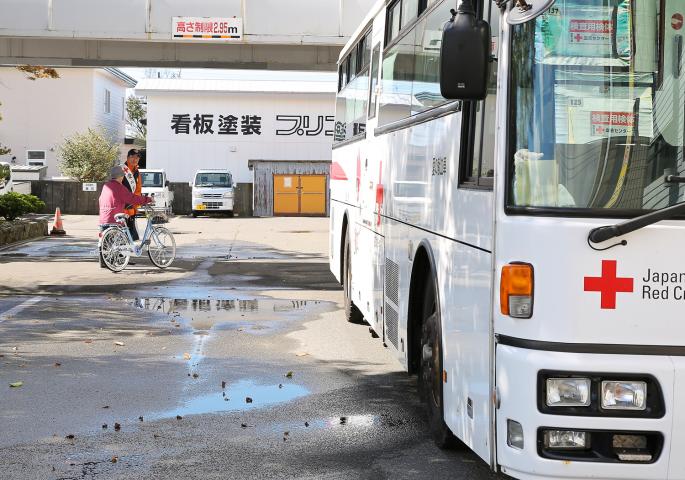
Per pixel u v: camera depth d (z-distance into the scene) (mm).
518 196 4762
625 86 4738
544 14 4805
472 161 5703
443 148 6367
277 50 27156
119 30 25812
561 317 4574
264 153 49844
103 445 6668
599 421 4555
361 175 10828
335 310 13438
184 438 6863
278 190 46719
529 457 4629
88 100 52938
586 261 4570
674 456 4574
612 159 4703
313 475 6012
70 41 26922
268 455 6453
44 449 6559
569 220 4617
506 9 4914
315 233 31734
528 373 4605
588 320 4562
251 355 10031
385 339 8836
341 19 25984
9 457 6367
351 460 6340
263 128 49844
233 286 16125
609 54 4754
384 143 9062
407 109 7859
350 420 7395
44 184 44406
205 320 12359
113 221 18078
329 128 50000
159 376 8938
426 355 6891
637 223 4484
